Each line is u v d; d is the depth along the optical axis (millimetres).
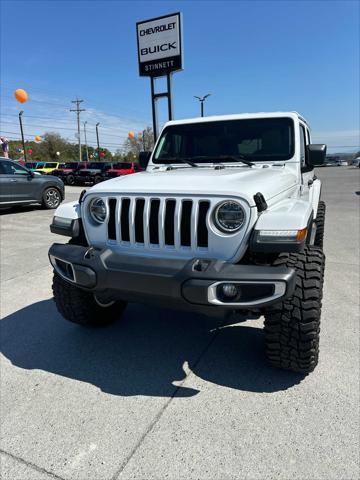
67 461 1994
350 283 4469
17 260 5840
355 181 22938
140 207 2500
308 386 2537
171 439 2119
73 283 2670
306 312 2314
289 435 2107
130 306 4000
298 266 2367
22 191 10898
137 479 1866
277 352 2490
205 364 2869
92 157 85750
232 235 2270
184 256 2396
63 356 3045
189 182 2516
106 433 2184
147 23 9312
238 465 1923
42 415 2354
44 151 79750
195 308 2338
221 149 3814
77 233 2848
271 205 2512
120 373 2795
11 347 3199
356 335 3182
